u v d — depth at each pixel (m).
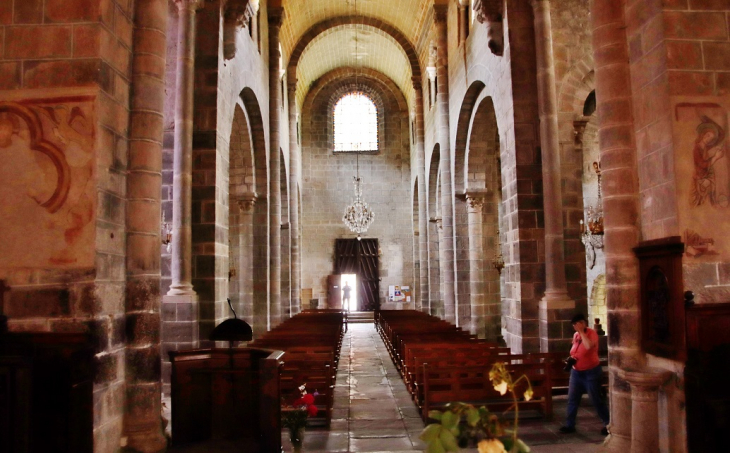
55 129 6.15
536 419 8.75
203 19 12.77
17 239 6.07
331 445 7.78
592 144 18.78
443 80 20.38
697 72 6.50
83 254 6.05
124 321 6.76
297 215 26.67
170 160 12.16
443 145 20.28
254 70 17.12
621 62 7.27
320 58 29.95
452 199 19.78
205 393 6.82
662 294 6.42
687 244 6.29
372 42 28.72
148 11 7.20
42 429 5.41
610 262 7.23
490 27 13.66
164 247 11.95
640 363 6.94
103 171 6.29
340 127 32.84
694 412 5.92
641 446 6.43
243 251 17.73
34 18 6.27
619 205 7.15
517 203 12.74
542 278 12.62
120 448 6.53
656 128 6.70
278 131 20.34
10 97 6.18
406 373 11.38
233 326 6.87
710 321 5.93
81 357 5.66
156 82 7.20
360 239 31.89
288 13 22.62
